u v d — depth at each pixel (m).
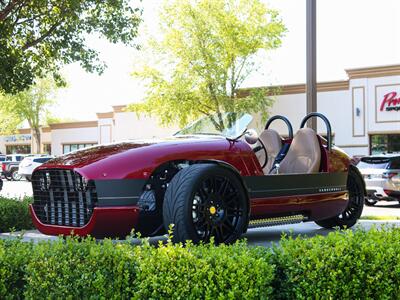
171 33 27.86
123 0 10.58
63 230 4.62
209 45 28.02
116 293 2.94
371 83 25.34
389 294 2.93
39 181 4.86
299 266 2.93
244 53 27.47
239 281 2.75
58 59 10.77
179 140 4.97
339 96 26.25
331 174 6.21
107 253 3.09
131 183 4.41
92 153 4.78
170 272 2.87
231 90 28.55
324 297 2.83
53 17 10.24
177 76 28.12
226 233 4.71
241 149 5.16
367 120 25.48
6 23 10.08
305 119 6.89
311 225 7.72
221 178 4.61
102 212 4.33
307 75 9.31
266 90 27.61
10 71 9.78
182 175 4.38
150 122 34.94
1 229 7.12
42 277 3.19
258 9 27.73
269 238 6.30
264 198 5.27
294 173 6.14
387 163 13.76
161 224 4.74
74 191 4.51
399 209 12.88
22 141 49.69
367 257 3.00
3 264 3.27
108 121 37.72
